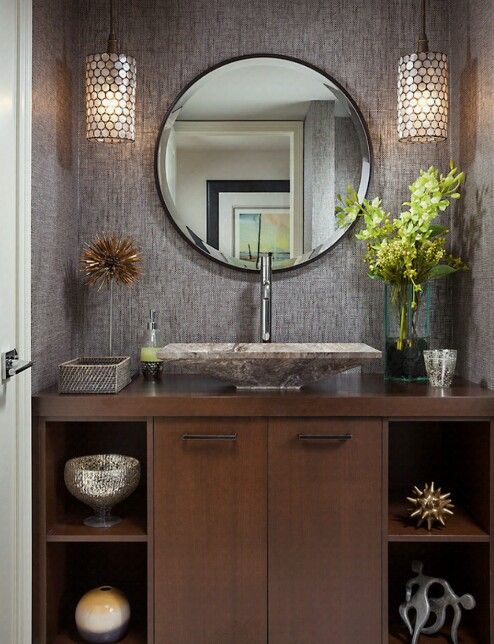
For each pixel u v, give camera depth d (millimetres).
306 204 2740
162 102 2738
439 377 2387
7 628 2059
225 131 2738
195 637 2264
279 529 2248
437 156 2750
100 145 2738
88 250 2604
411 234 2449
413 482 2730
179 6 2734
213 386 2432
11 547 2084
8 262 2021
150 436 2242
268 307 2621
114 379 2266
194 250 2746
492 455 2232
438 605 2340
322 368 2277
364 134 2725
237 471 2244
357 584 2256
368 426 2236
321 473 2242
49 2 2359
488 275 2355
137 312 2746
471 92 2510
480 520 2316
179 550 2258
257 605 2258
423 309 2516
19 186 2084
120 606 2344
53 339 2449
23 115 2094
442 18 2746
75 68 2691
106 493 2275
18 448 2119
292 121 2738
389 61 2738
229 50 2738
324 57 2738
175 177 2734
